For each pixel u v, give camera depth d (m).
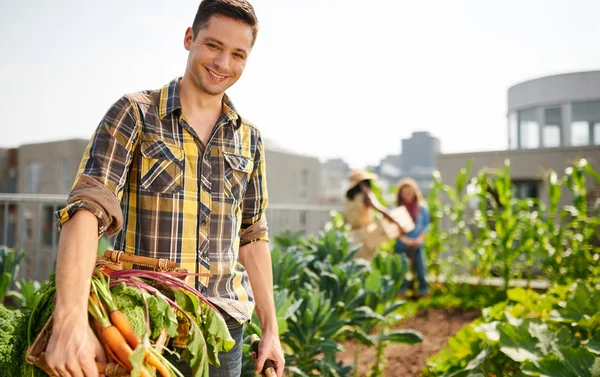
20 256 3.56
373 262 4.31
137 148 1.45
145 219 1.44
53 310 1.23
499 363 2.72
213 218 1.53
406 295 6.50
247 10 1.50
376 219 6.63
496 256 6.50
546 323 2.93
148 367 1.17
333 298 3.25
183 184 1.47
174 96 1.50
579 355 2.36
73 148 16.52
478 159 10.59
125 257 1.41
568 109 9.34
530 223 6.39
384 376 3.72
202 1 1.51
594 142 9.24
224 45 1.48
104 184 1.32
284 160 20.97
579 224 6.29
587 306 2.81
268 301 1.78
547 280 6.65
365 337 3.17
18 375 1.30
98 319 1.18
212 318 1.44
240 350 1.67
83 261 1.20
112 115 1.41
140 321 1.25
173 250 1.45
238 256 1.82
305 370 2.78
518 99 10.16
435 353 4.21
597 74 9.01
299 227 7.25
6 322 1.54
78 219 1.22
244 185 1.65
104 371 1.14
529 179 10.01
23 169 17.39
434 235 7.30
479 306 5.78
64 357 1.09
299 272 3.47
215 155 1.55
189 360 1.43
